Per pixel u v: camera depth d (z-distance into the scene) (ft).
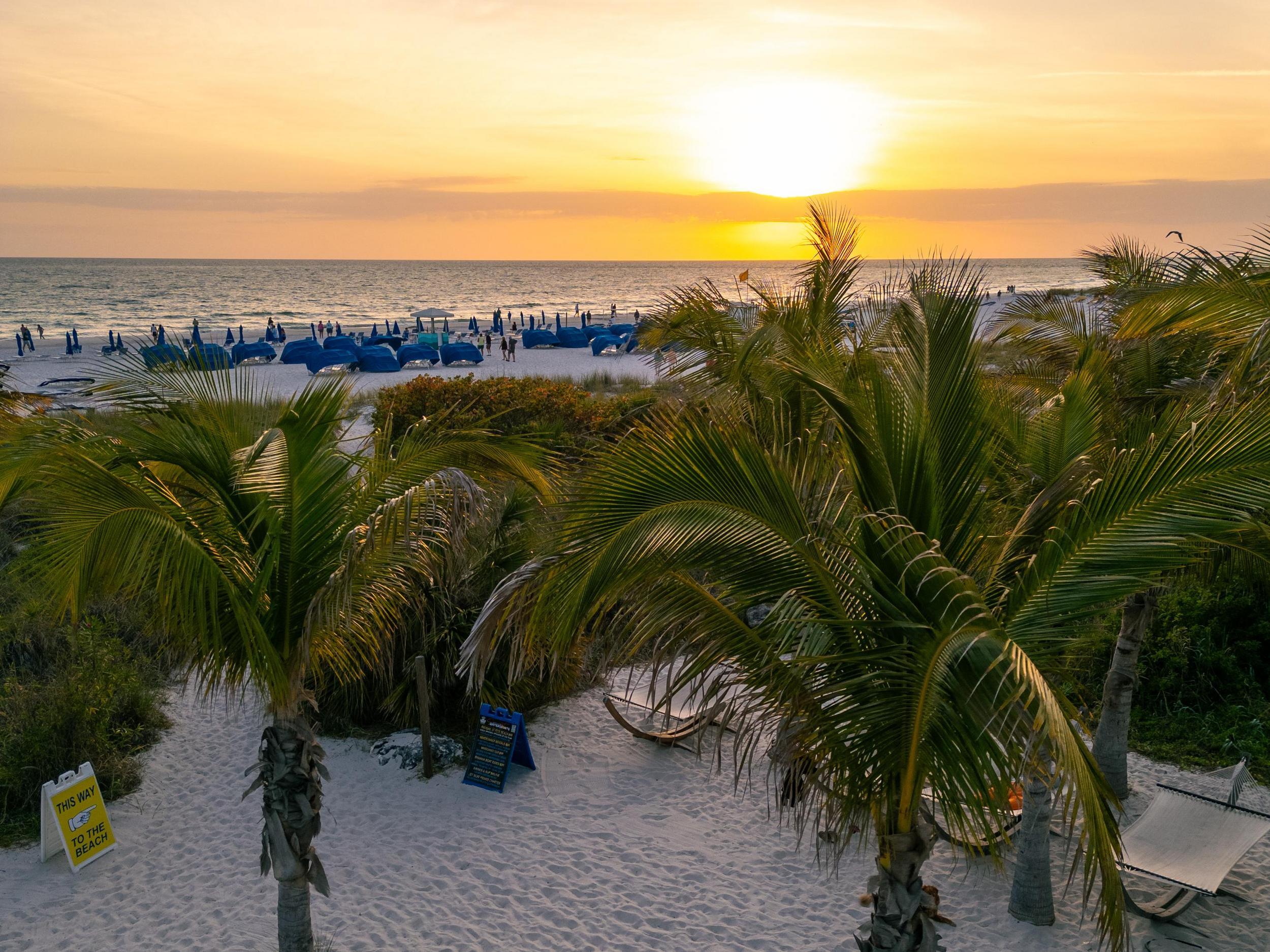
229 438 17.51
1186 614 35.12
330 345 144.05
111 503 15.34
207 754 30.27
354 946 20.72
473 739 28.40
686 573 13.25
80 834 23.84
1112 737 26.89
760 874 23.65
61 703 28.27
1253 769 29.37
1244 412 11.87
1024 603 12.46
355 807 26.86
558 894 22.77
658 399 16.62
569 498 12.39
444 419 19.12
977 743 11.28
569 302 435.94
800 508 12.30
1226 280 20.10
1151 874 21.63
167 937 20.99
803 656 13.19
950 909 21.97
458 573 25.20
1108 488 12.10
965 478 13.61
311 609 16.10
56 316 309.83
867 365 13.93
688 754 30.17
